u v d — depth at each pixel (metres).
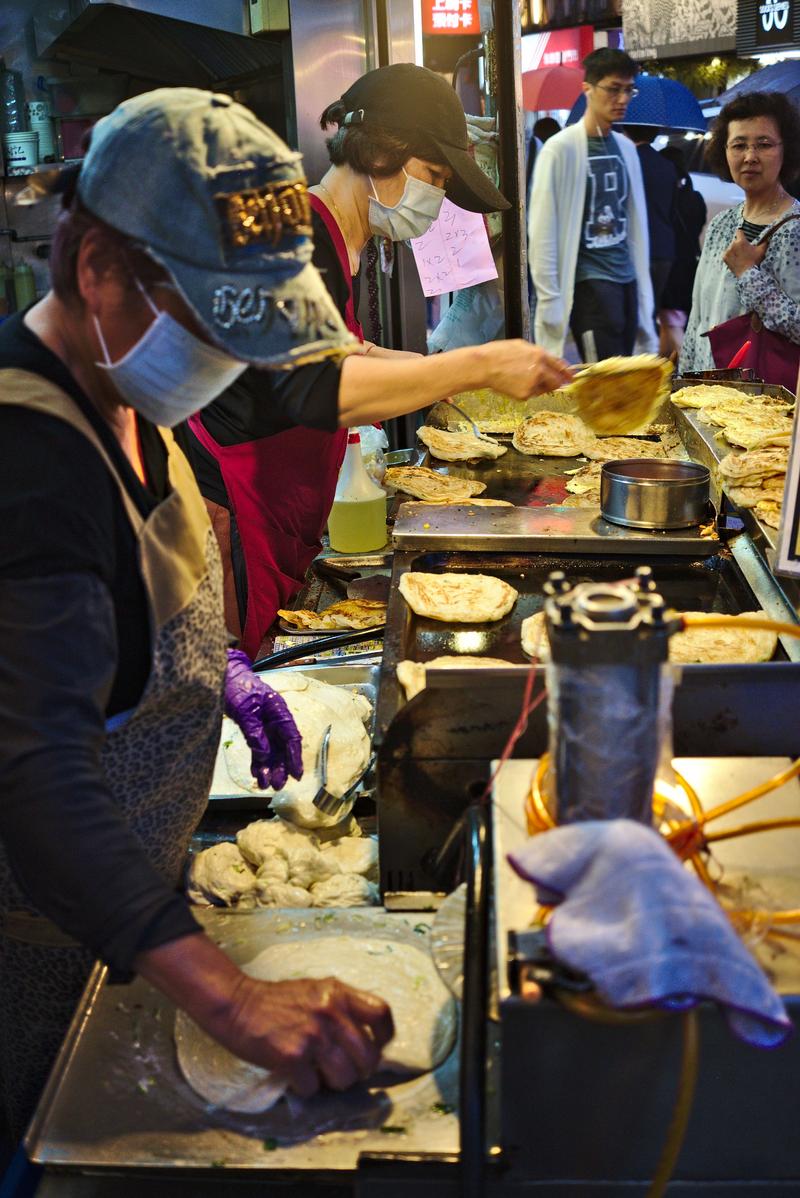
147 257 1.00
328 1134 1.01
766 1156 0.90
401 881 1.40
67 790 0.96
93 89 3.94
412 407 1.97
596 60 5.61
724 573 2.13
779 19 5.37
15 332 1.15
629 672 0.86
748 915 0.89
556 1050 0.86
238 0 3.45
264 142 1.00
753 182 4.35
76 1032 1.15
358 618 2.33
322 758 1.68
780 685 1.32
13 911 1.36
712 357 4.34
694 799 1.03
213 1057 1.10
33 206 4.06
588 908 0.81
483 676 1.31
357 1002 1.02
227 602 2.49
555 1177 0.91
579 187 5.80
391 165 2.31
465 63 4.38
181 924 0.97
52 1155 1.00
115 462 1.15
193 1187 1.03
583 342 6.27
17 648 0.99
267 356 0.99
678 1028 0.85
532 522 2.31
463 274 3.96
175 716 1.32
